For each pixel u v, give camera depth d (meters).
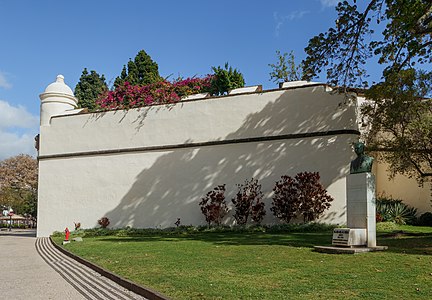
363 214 10.21
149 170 20.62
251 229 17.08
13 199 51.25
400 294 5.88
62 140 22.91
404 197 19.33
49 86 24.62
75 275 9.41
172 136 20.34
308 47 15.20
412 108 14.05
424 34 13.28
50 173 22.92
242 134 18.86
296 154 17.77
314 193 16.58
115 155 21.52
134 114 21.38
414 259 8.50
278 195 17.52
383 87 13.75
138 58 42.34
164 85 21.67
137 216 20.53
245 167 18.61
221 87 32.59
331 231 15.59
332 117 17.34
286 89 18.34
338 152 17.06
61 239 18.45
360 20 14.48
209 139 19.52
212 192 18.95
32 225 62.19
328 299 5.74
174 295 6.31
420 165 15.39
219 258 9.60
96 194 21.64
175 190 19.92
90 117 22.42
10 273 10.13
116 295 7.08
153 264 9.21
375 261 8.41
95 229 20.81
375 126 15.40
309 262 8.60
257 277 7.32
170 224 19.77
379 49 13.70
